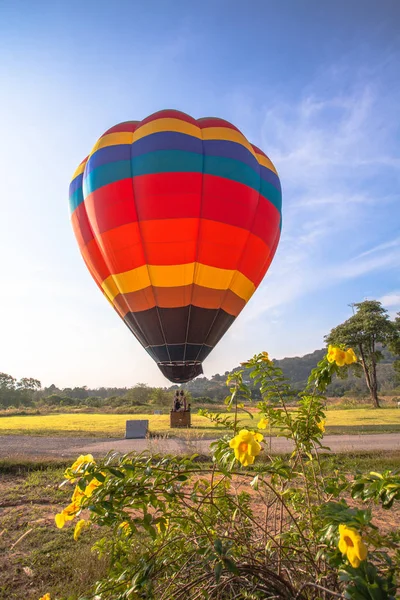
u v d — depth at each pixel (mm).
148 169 12562
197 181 12602
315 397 2535
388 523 5238
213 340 13969
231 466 1889
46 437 15164
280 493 2561
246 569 2119
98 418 26531
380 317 38875
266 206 13969
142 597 1929
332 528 1574
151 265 12703
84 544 4719
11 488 7551
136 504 1895
